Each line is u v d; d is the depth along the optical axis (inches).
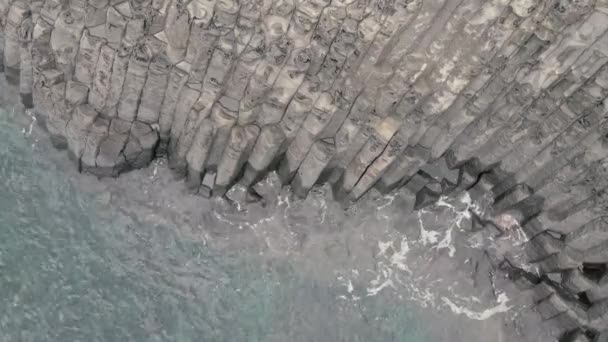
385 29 348.8
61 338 413.1
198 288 429.7
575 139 382.6
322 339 427.5
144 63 381.7
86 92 413.4
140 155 431.5
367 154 405.7
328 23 356.2
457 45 358.6
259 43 369.7
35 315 415.8
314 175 420.2
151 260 432.1
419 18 345.4
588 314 418.6
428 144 418.3
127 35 377.7
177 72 386.3
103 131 415.2
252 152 419.2
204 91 392.8
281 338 425.4
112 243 433.7
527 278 439.2
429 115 391.9
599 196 393.4
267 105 392.2
